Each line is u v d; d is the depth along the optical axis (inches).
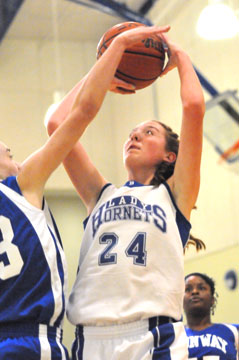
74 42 617.6
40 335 134.4
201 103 154.0
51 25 597.3
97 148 601.9
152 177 165.5
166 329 139.2
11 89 586.2
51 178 576.4
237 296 456.4
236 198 468.8
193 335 261.3
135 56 162.1
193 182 153.6
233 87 481.1
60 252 145.0
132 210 151.7
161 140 167.2
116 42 152.5
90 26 608.7
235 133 441.7
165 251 147.9
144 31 155.7
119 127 609.6
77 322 145.3
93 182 168.4
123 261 145.1
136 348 137.3
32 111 585.3
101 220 153.7
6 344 130.7
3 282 136.5
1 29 521.3
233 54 483.8
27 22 587.8
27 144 575.5
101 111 618.5
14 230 140.9
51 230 146.9
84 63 613.9
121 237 148.4
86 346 143.3
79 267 154.6
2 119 575.5
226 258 472.7
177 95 532.1
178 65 162.2
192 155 153.0
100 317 141.2
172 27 558.6
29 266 137.6
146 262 145.7
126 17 493.0
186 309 269.3
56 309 137.0
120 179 594.2
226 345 256.1
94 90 147.1
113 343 140.8
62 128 145.9
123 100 608.7
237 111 439.2
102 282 145.1
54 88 596.7
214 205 491.5
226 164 465.4
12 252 138.6
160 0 565.6
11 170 156.7
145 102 577.6
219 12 413.4
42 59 602.5
